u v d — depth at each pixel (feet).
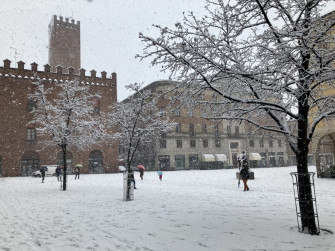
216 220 24.54
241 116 22.89
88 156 141.69
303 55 19.30
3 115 126.41
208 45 20.02
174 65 21.42
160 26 19.54
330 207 28.71
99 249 17.19
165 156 164.55
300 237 18.34
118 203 36.22
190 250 16.49
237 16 21.22
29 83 133.39
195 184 63.77
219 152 180.86
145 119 48.26
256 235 19.20
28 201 39.91
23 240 19.49
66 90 60.13
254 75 19.58
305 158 20.40
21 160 127.13
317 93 22.84
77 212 30.25
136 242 18.42
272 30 18.63
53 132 57.98
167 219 25.45
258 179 72.18
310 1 18.74
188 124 173.68
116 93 152.35
